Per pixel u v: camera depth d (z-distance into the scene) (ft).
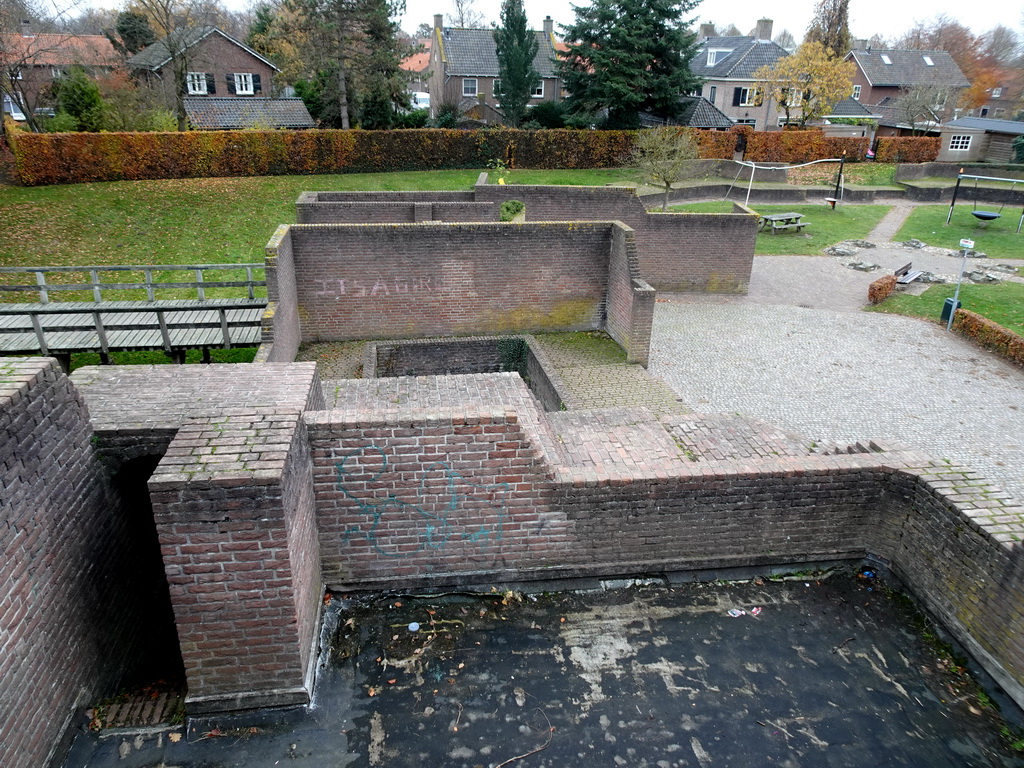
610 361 51.39
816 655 18.81
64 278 65.67
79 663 16.44
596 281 55.72
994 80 223.51
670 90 130.82
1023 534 17.49
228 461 15.03
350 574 19.75
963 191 128.36
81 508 16.90
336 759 15.69
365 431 17.78
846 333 63.62
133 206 84.33
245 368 21.94
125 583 19.39
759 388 51.24
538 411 26.55
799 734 16.57
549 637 19.11
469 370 54.49
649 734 16.44
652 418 29.84
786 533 21.39
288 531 15.14
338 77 121.70
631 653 18.71
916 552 20.53
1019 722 16.90
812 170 139.95
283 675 16.62
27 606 14.19
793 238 99.96
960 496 19.22
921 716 17.11
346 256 51.11
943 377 53.72
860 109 171.12
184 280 66.28
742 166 130.11
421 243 51.67
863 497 21.22
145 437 17.97
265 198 92.22
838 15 165.27
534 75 136.77
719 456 24.59
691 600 20.51
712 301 72.84
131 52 146.30
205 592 15.42
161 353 48.11
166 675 19.44
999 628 17.56
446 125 143.23
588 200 71.46
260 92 155.33
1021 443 43.50
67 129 102.06
